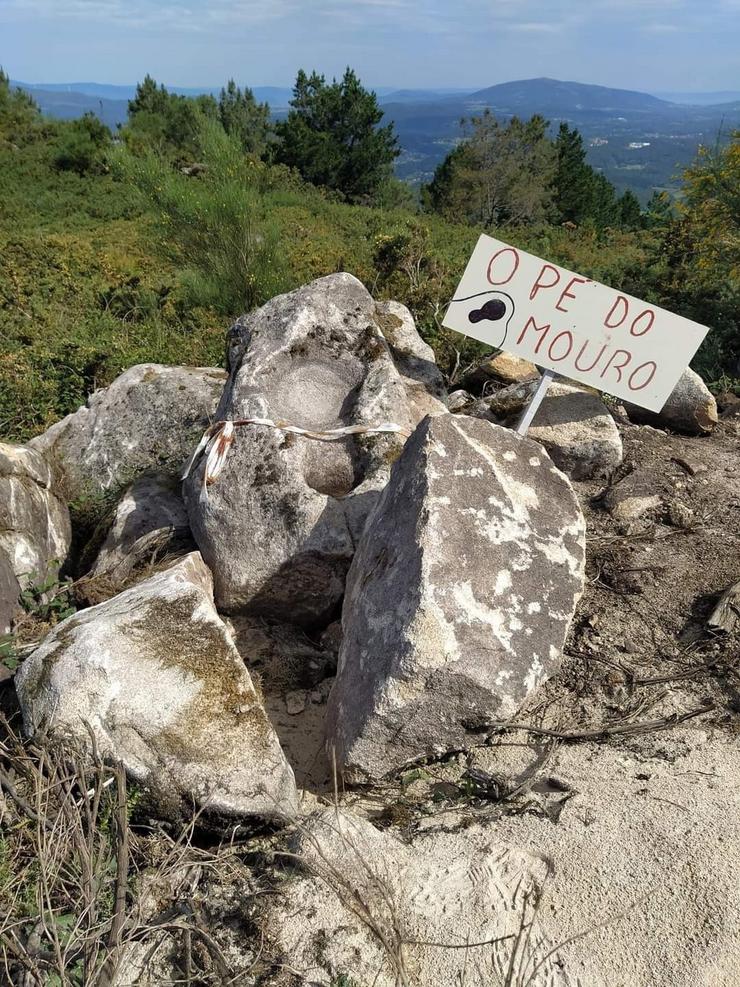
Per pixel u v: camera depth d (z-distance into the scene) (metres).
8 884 2.38
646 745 2.88
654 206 21.88
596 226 30.70
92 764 2.58
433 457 3.02
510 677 2.69
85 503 4.61
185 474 3.99
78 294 9.66
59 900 2.38
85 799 2.47
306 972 2.17
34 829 2.53
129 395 4.86
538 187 29.03
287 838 2.61
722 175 11.41
